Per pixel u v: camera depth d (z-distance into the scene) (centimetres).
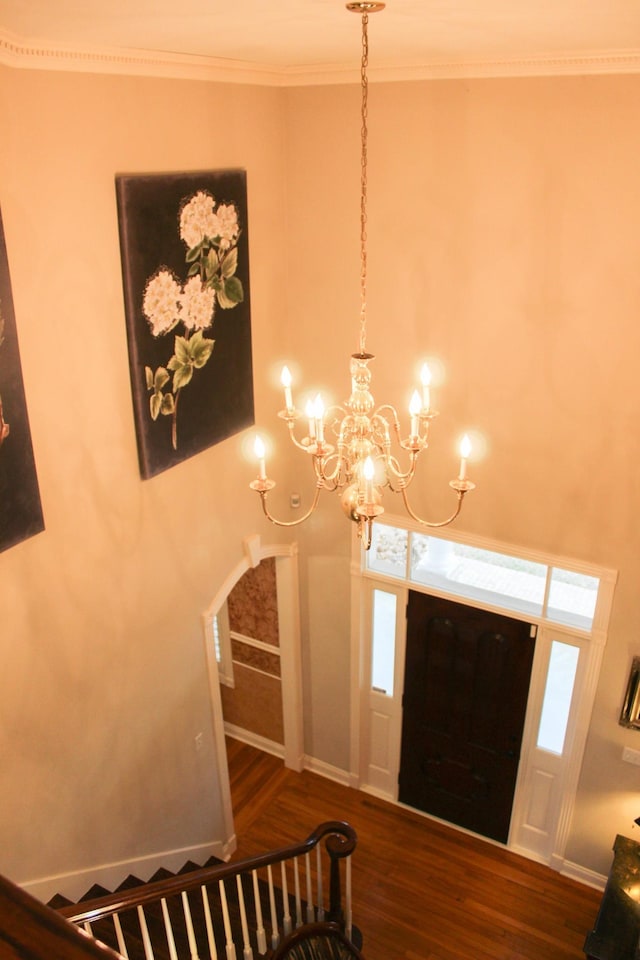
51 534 352
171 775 489
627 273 395
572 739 516
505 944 499
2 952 52
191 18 242
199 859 538
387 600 566
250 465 504
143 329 378
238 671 656
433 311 456
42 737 371
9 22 245
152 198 364
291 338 513
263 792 629
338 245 472
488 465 473
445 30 288
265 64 407
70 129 317
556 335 425
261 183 453
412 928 509
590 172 386
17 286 306
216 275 423
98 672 403
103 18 239
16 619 342
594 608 479
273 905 390
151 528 423
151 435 400
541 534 472
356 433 282
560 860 548
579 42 327
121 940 282
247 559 525
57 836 394
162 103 364
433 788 598
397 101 422
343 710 613
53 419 339
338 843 419
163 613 448
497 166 407
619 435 427
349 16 253
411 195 438
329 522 556
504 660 528
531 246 414
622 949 424
